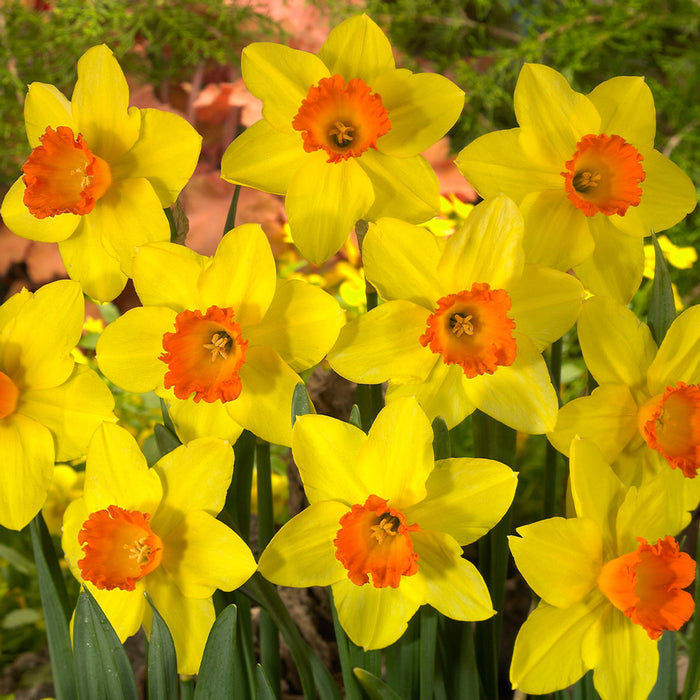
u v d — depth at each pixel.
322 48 0.39
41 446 0.39
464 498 0.38
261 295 0.38
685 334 0.39
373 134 0.37
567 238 0.39
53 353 0.39
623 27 1.46
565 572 0.38
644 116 0.41
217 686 0.39
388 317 0.38
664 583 0.38
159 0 1.42
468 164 0.39
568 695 0.49
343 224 0.39
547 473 0.47
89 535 0.38
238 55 1.47
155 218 0.39
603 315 0.39
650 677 0.39
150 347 0.39
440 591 0.38
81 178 0.39
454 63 1.55
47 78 1.45
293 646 0.44
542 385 0.38
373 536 0.37
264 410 0.38
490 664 0.47
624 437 0.39
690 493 0.40
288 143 0.39
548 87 0.39
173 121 0.39
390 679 0.47
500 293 0.36
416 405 0.37
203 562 0.39
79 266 0.40
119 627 0.40
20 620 0.81
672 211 0.40
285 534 0.38
